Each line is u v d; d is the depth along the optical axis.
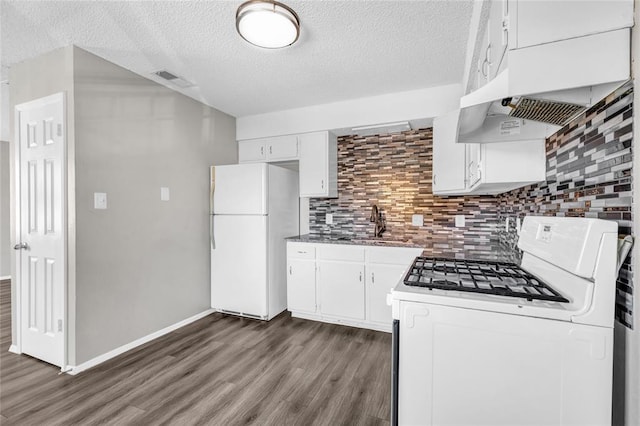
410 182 3.26
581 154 1.19
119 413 1.71
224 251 3.27
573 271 0.99
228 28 1.95
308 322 3.09
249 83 2.77
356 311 2.93
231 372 2.14
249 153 3.76
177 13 1.79
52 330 2.25
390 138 3.35
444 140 2.67
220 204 3.28
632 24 0.86
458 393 1.09
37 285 2.32
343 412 1.72
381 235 3.34
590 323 0.94
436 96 2.83
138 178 2.58
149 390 1.93
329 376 2.09
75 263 2.12
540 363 0.99
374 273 2.86
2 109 3.23
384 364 2.25
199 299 3.22
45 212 2.25
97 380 2.04
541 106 1.08
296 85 2.82
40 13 1.79
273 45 1.94
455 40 2.08
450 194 2.94
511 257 2.10
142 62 2.38
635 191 0.88
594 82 0.89
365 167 3.46
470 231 3.01
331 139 3.40
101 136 2.30
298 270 3.18
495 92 1.01
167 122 2.86
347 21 1.87
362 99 3.12
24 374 2.11
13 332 2.47
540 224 1.36
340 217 3.57
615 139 0.97
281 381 2.03
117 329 2.40
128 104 2.50
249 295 3.16
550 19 0.92
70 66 2.13
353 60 2.35
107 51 2.22
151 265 2.69
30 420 1.65
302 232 3.77
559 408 0.98
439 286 1.21
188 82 2.76
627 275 0.93
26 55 2.28
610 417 0.93
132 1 1.68
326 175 3.33
